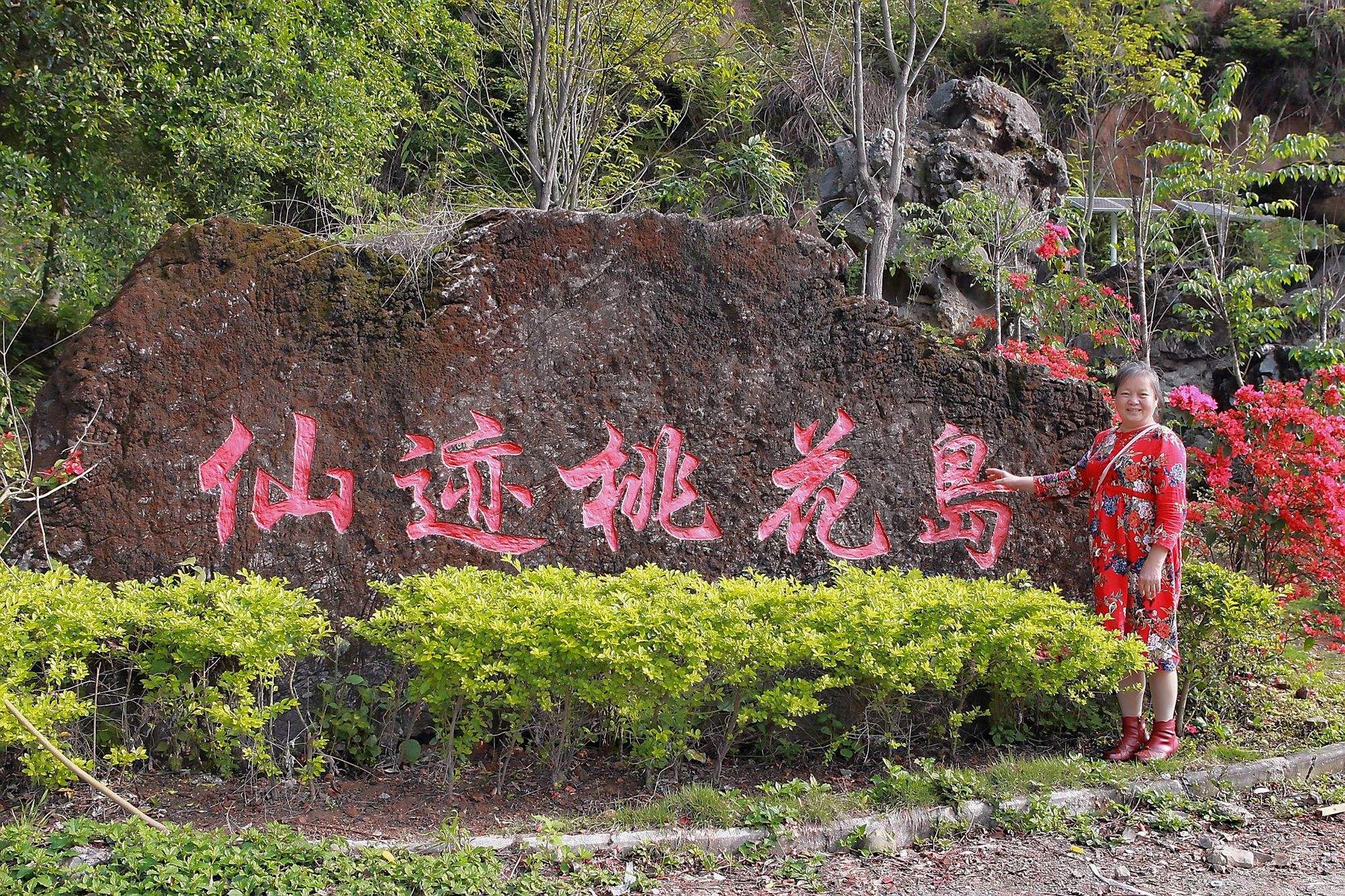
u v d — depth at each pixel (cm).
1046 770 407
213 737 392
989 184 1059
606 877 325
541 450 461
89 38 771
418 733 432
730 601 409
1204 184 932
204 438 434
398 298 455
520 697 378
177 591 388
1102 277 1154
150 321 433
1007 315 1013
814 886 330
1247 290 935
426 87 1147
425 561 446
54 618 363
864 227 1055
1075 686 430
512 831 350
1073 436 506
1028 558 495
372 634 386
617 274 474
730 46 1302
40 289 841
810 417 485
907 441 493
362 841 339
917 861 352
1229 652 489
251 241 447
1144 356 938
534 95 887
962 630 422
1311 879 343
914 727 452
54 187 814
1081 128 1398
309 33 914
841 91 1327
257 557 433
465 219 475
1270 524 530
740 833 354
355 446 446
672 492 471
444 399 454
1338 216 1334
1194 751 445
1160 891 333
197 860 310
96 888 295
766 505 478
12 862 310
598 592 412
